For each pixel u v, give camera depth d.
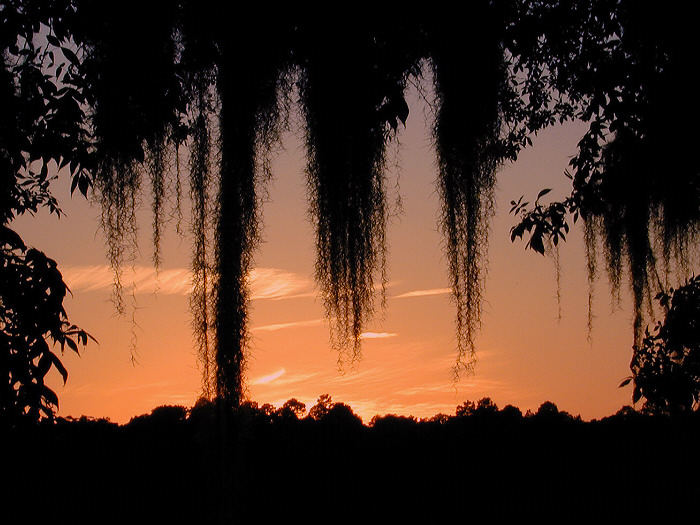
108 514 4.63
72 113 4.05
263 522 4.72
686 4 4.61
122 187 4.13
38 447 4.45
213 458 3.94
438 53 4.22
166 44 4.02
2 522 4.37
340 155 4.08
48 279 4.14
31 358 4.05
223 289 3.95
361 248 4.10
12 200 4.56
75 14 4.04
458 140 4.26
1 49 4.19
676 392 4.85
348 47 4.02
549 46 5.42
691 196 5.11
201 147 4.07
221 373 3.92
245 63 3.98
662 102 4.93
